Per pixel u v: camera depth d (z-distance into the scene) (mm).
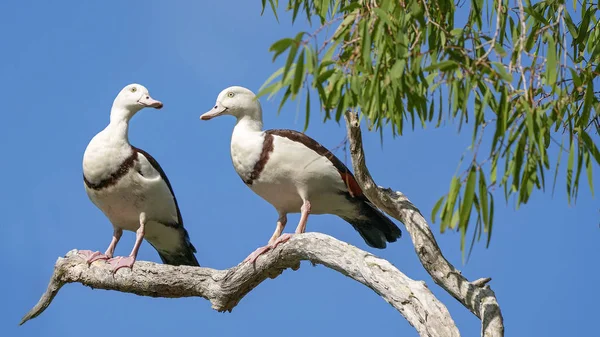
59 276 13602
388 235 13508
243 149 12906
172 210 14180
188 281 12578
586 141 8328
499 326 9656
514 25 10258
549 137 8383
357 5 8336
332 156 12773
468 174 7809
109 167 13648
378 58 8031
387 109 8969
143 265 13000
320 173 12648
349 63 8211
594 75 8789
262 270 11773
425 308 9336
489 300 9945
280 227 13227
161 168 14070
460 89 8484
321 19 10391
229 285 12086
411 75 8227
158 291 12891
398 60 7953
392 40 8281
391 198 11148
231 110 13461
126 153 13727
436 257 10555
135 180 13688
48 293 13883
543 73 8297
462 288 10234
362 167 10750
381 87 8398
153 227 14273
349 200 13047
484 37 8297
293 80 7707
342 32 8352
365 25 7953
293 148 12625
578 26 11031
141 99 13984
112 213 14102
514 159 8008
